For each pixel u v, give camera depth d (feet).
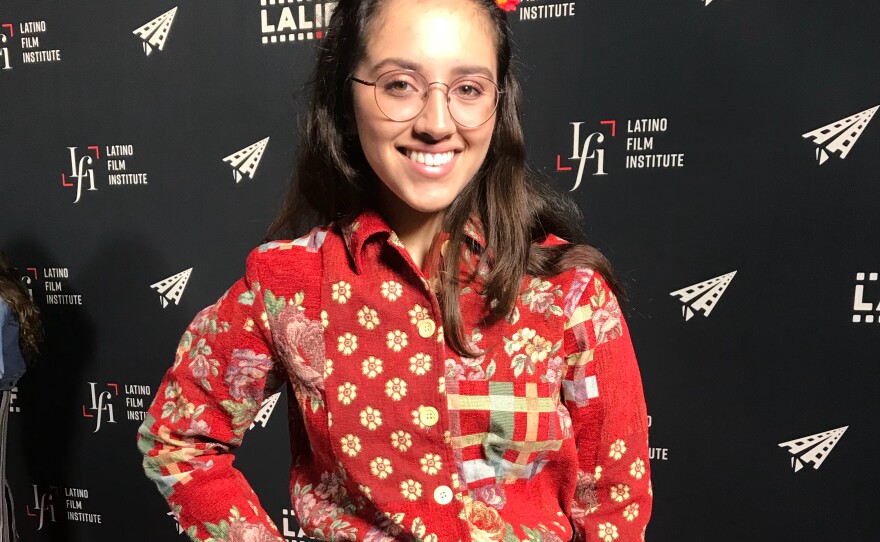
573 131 5.00
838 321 4.75
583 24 4.87
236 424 2.56
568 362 2.32
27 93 6.12
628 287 5.07
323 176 2.54
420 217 2.44
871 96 4.46
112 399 6.41
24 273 6.40
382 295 2.30
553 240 2.51
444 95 2.04
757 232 4.79
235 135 5.66
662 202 4.93
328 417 2.30
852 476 4.88
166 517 6.49
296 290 2.38
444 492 2.22
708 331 4.99
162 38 5.69
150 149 5.89
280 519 6.13
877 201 4.55
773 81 4.61
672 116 4.82
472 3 2.11
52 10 5.91
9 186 6.32
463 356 2.28
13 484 6.78
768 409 4.97
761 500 5.08
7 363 5.79
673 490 5.24
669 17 4.72
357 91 2.15
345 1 2.30
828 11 4.45
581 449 2.38
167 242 6.00
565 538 2.35
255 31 5.48
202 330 2.52
